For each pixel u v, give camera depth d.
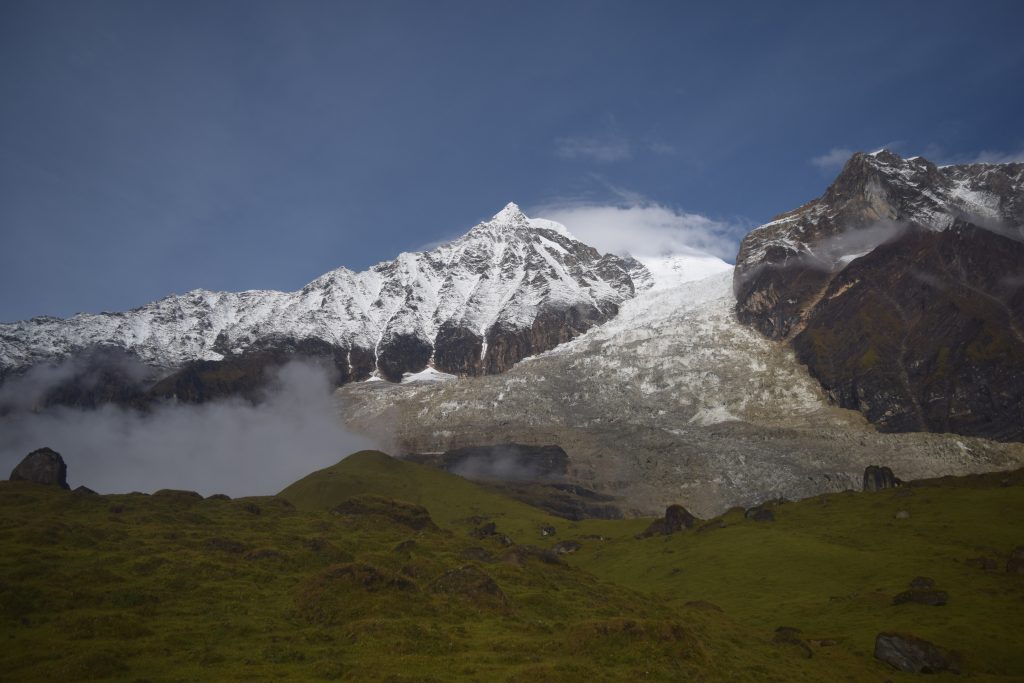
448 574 88.31
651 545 155.88
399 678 59.41
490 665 64.94
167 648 65.00
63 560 86.38
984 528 128.50
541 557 113.62
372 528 129.00
